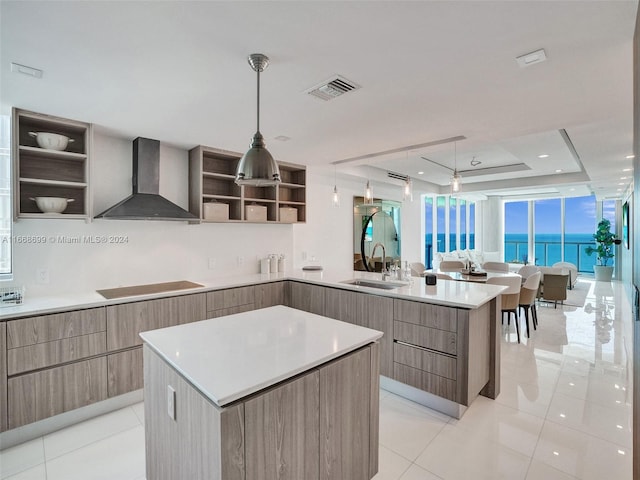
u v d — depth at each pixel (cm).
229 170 421
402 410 274
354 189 660
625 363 364
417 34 164
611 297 738
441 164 627
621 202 1017
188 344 172
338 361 167
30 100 243
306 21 153
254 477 132
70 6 139
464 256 946
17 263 277
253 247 445
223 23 154
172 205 340
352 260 655
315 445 156
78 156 289
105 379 271
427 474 201
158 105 254
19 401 232
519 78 212
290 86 222
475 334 263
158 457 169
